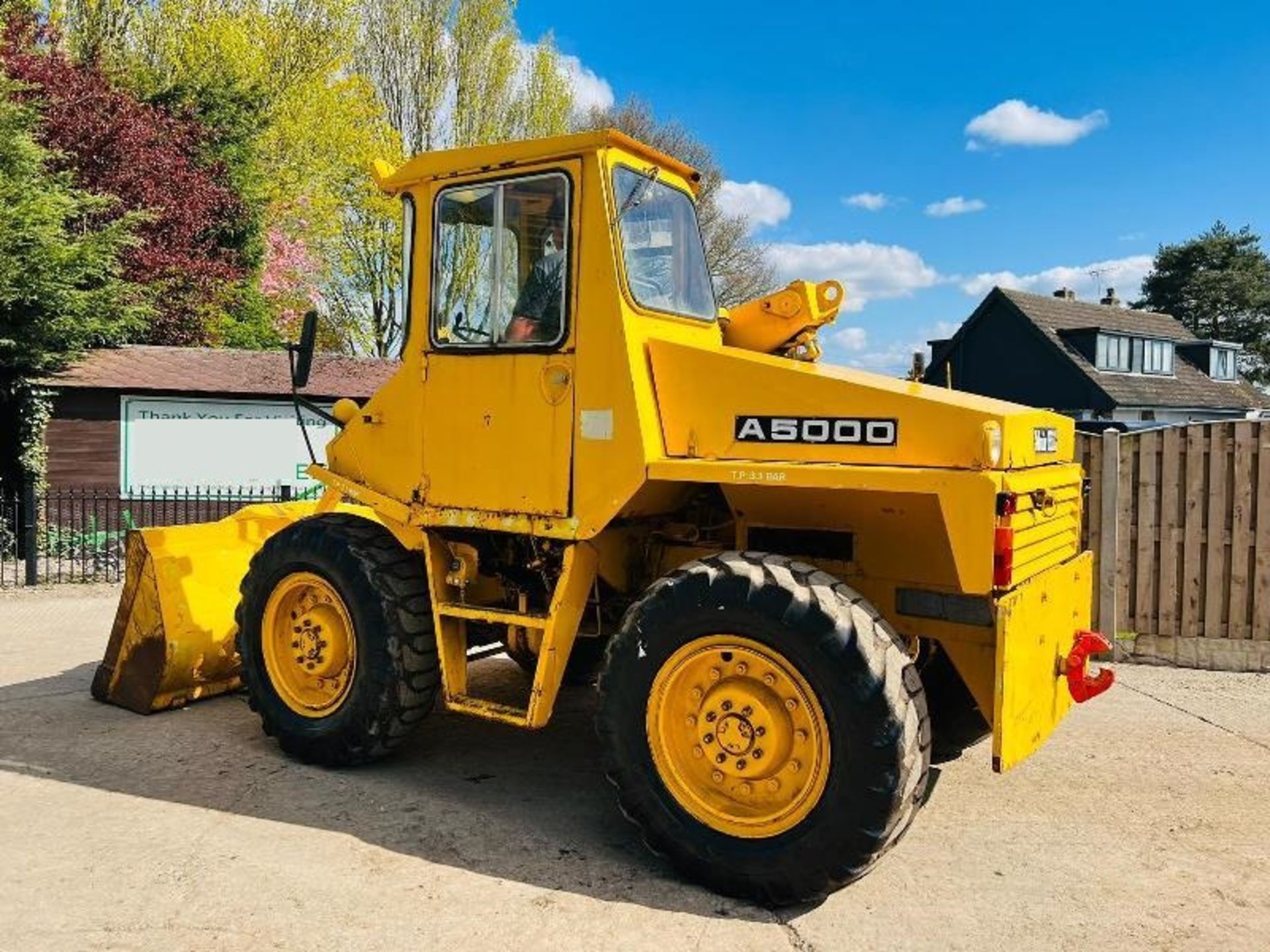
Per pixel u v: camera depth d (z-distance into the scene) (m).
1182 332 38.66
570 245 4.02
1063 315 34.50
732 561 3.59
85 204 13.81
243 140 21.59
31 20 17.52
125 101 17.92
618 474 3.89
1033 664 3.55
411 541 4.55
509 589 4.49
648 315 4.06
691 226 4.70
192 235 19.00
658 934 3.23
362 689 4.51
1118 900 3.53
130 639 5.58
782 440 3.70
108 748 4.95
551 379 4.05
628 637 3.68
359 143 25.38
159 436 14.09
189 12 23.72
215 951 3.08
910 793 3.27
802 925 3.31
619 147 4.11
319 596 4.77
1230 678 6.79
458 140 27.84
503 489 4.19
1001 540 3.29
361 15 26.84
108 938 3.14
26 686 6.12
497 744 5.12
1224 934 3.29
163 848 3.80
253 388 14.54
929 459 3.44
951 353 35.62
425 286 4.44
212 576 5.72
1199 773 4.88
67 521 13.50
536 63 28.91
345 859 3.74
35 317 12.32
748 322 4.69
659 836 3.61
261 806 4.24
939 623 3.83
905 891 3.58
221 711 5.59
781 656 3.39
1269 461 6.93
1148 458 7.18
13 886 3.47
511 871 3.68
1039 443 3.91
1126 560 7.25
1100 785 4.70
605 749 3.75
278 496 13.52
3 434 13.00
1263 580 6.98
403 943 3.15
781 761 3.45
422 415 4.45
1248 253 57.34
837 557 4.01
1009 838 4.07
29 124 13.59
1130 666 7.17
